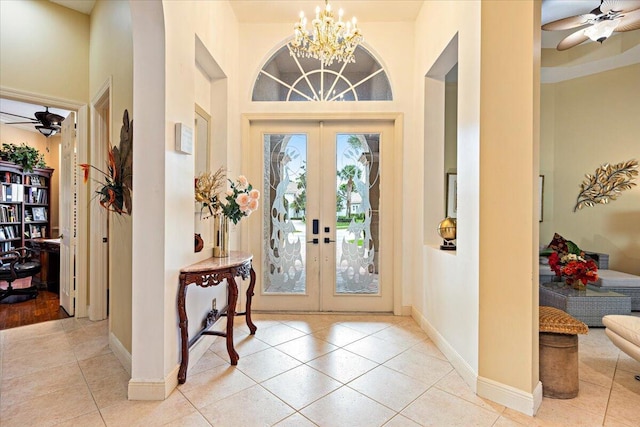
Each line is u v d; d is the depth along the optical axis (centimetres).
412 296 370
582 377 240
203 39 270
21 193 595
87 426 180
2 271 437
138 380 206
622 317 245
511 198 203
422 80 344
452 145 481
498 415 194
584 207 496
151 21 202
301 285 390
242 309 379
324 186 386
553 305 365
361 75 378
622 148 470
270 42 375
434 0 307
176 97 221
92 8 345
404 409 199
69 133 376
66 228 384
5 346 287
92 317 352
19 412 192
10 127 630
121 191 252
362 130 383
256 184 385
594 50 451
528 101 197
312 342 299
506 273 204
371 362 260
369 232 387
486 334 212
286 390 219
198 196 269
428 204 339
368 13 355
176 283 223
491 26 209
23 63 319
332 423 185
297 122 386
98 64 328
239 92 374
